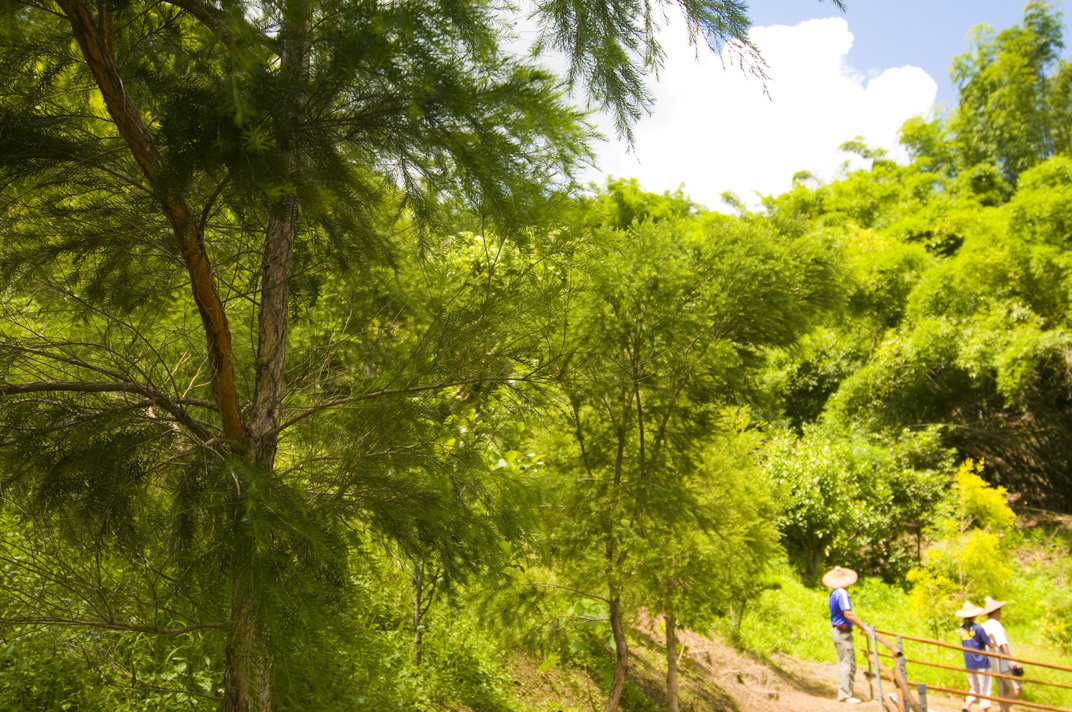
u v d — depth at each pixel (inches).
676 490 259.8
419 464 116.6
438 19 89.3
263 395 122.5
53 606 103.1
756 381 301.3
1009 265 748.6
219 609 92.4
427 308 139.5
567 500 248.1
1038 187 812.0
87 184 105.4
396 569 256.8
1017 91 1114.1
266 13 95.9
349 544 107.6
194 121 88.4
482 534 120.3
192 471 108.7
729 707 366.6
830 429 783.7
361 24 88.9
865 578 665.0
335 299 142.6
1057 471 788.6
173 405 107.3
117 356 109.4
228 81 93.1
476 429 141.3
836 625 386.9
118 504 99.4
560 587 251.8
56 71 98.3
